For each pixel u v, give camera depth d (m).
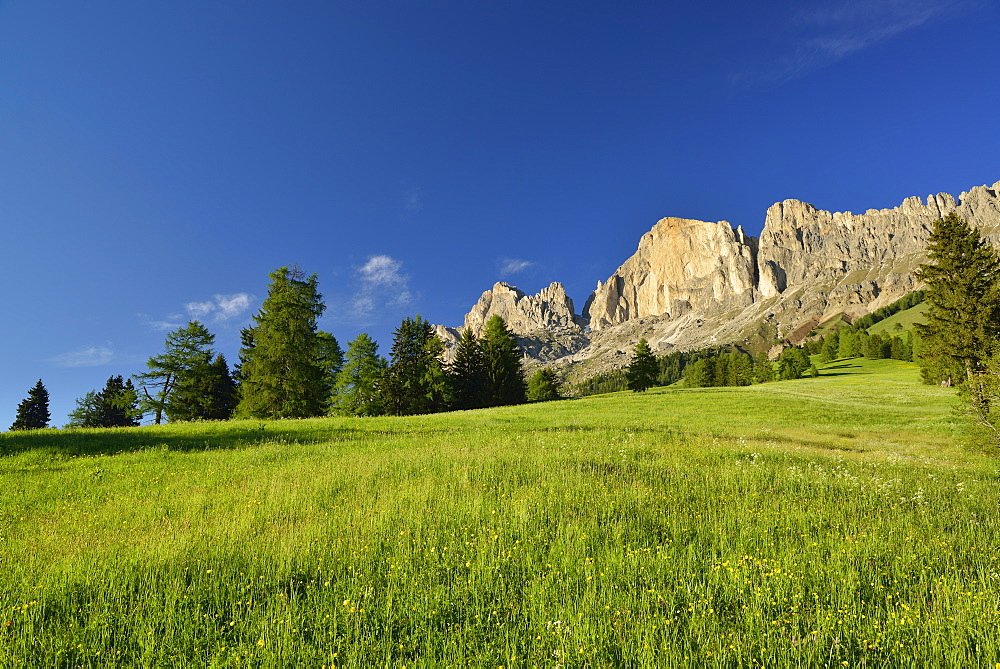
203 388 42.72
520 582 5.67
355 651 4.09
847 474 12.69
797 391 55.53
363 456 14.56
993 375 18.77
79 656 4.19
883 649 4.18
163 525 8.37
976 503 9.96
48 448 16.27
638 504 9.00
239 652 4.12
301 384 35.06
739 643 4.15
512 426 24.52
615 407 41.22
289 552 6.49
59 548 7.18
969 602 4.88
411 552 6.54
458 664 3.96
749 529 7.46
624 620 4.64
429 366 50.81
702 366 115.44
